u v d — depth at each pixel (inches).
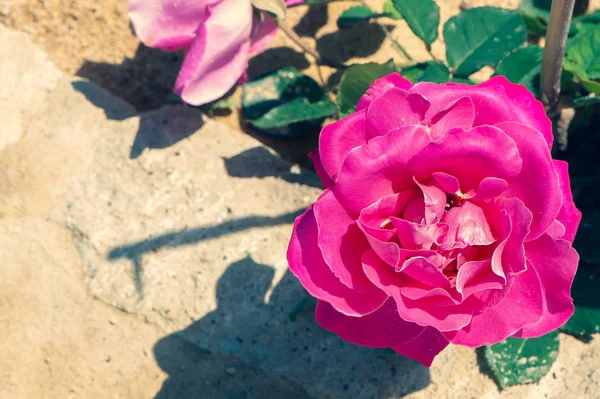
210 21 18.0
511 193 14.8
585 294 18.9
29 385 19.6
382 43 22.5
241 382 19.2
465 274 14.4
